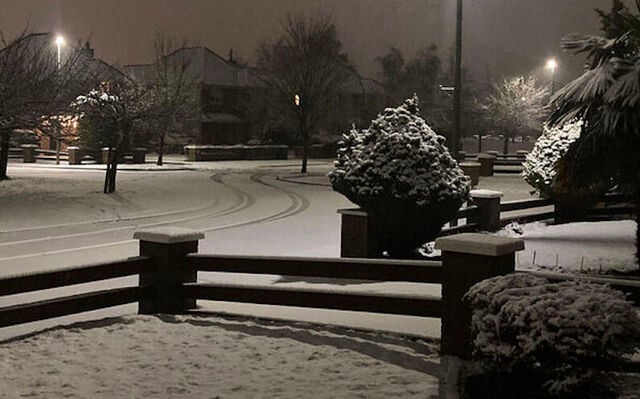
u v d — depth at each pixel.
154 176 35.59
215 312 8.00
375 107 69.81
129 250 15.35
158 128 35.78
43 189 25.78
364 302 7.14
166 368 6.25
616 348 4.90
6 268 12.96
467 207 15.87
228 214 22.16
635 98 10.14
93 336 7.17
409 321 8.09
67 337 7.14
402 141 12.10
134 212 22.25
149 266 8.02
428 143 12.29
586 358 4.91
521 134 67.38
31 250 15.21
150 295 8.05
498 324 5.20
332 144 63.72
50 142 51.34
